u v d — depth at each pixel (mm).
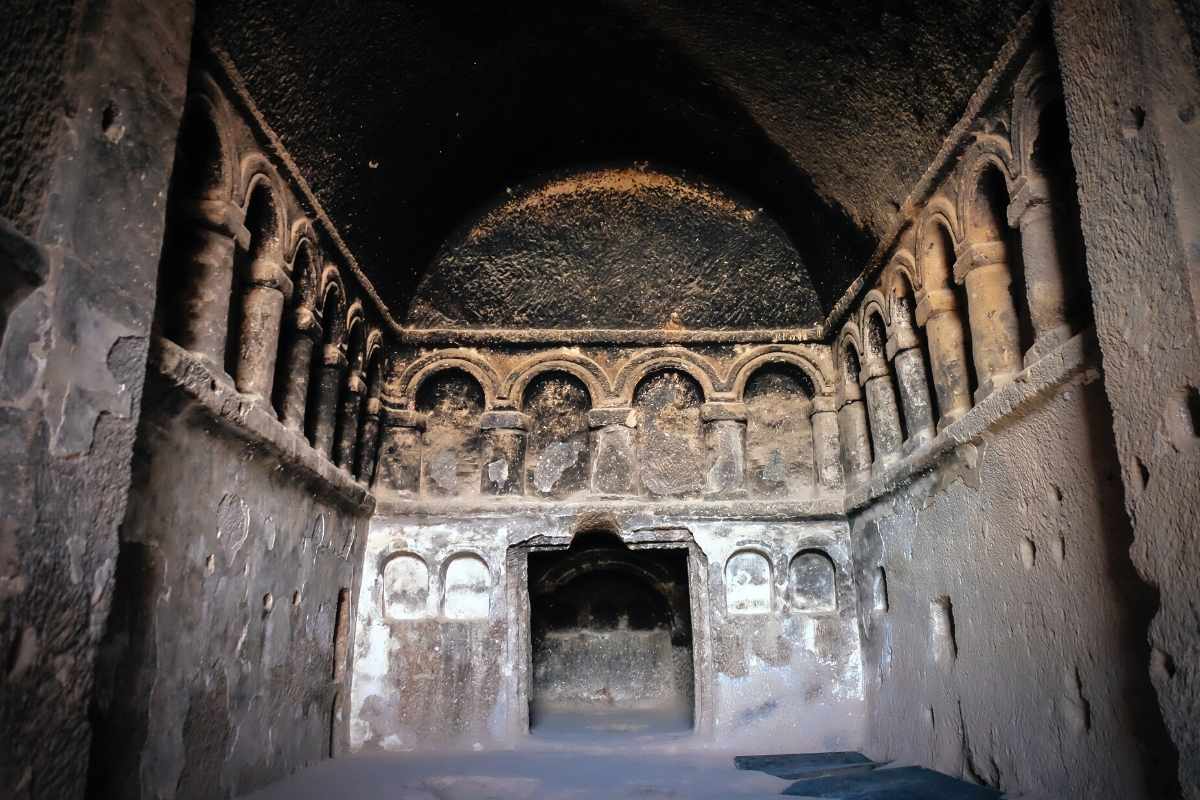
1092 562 3504
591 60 5984
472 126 6262
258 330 4527
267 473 4621
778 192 6738
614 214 7125
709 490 6965
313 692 5422
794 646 6551
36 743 2506
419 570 6676
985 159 4340
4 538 2455
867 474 6535
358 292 6117
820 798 4473
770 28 5098
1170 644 2607
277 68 4301
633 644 8891
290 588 4996
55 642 2604
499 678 6449
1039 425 3898
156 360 3355
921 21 4293
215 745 4020
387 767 5539
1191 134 2744
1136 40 2877
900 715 5605
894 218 5504
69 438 2715
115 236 2971
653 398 7246
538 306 7230
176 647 3668
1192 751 2498
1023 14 3762
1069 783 3643
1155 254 2746
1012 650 4129
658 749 6277
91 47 2980
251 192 4320
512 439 7016
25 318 2645
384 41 4859
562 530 6758
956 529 4750
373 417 6656
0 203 2602
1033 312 3979
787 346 7223
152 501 3486
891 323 5680
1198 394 2553
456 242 7113
